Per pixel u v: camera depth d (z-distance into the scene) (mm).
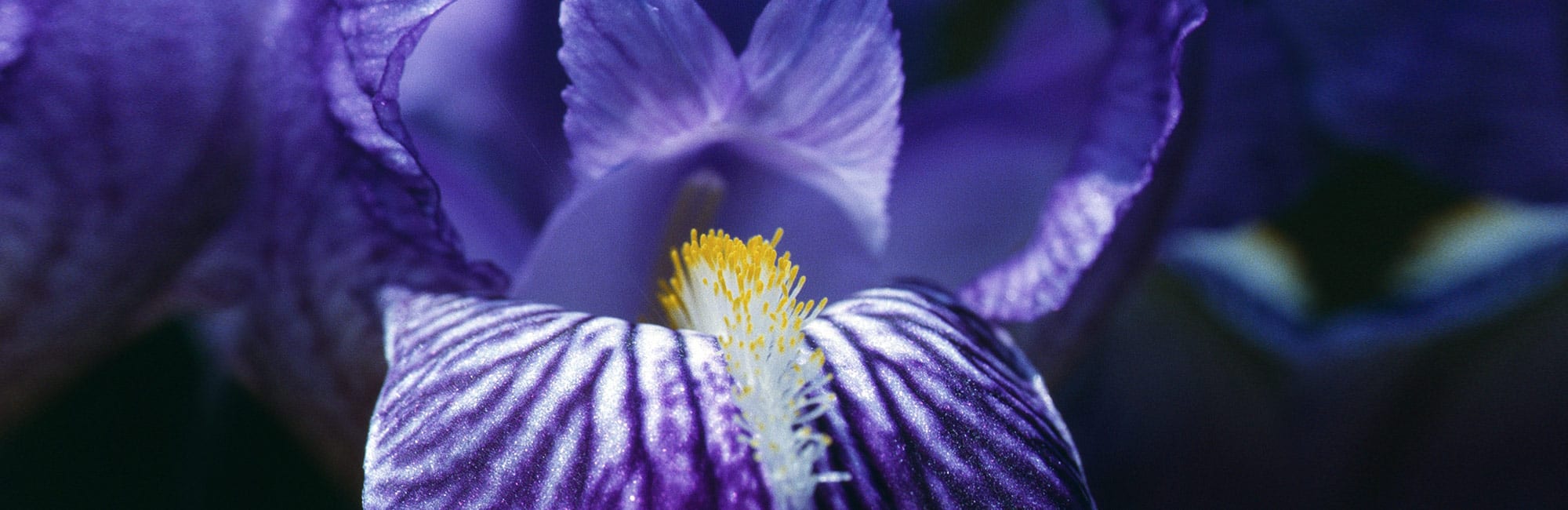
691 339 181
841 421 175
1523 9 237
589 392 176
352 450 204
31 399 206
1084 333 205
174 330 245
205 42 190
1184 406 276
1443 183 252
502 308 185
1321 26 244
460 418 175
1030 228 223
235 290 201
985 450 176
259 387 206
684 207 196
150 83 189
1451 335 261
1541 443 267
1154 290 270
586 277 196
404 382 180
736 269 183
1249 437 274
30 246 191
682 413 174
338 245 189
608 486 171
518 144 216
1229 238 268
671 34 185
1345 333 263
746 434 173
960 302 193
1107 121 198
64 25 185
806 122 191
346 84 183
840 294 201
